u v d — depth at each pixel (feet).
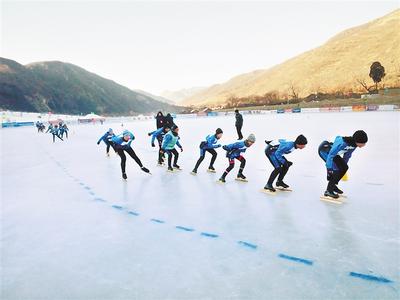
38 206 17.24
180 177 23.75
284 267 9.62
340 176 15.99
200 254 10.73
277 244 11.27
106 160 34.53
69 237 12.69
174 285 8.84
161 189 20.16
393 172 21.71
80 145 53.11
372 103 177.37
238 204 16.24
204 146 24.12
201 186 20.56
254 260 10.16
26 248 11.76
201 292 8.45
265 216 14.25
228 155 20.85
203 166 27.89
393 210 14.34
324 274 9.14
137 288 8.77
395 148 31.55
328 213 14.30
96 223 14.26
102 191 20.24
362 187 18.33
